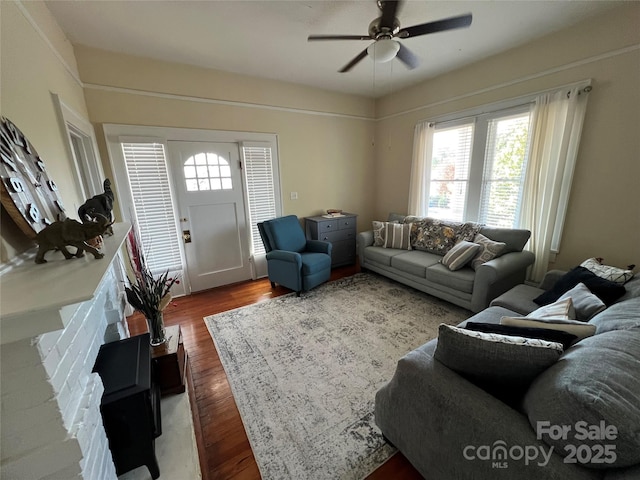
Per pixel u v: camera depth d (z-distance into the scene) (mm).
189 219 3285
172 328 1938
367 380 1867
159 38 2410
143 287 1710
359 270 4109
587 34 2326
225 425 1557
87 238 989
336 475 1277
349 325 2561
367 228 4902
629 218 2307
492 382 1035
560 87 2535
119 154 2785
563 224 2688
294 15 2117
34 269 890
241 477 1281
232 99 3307
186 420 1496
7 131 992
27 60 1403
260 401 1715
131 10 1996
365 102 4426
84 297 687
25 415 736
